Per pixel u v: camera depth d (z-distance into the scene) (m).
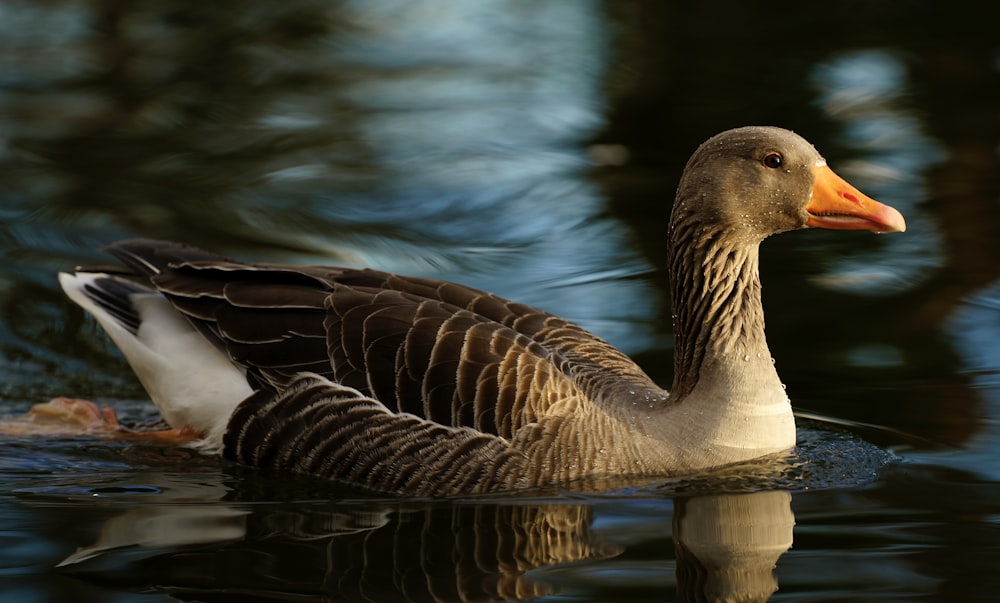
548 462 11.48
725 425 11.82
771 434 11.98
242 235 17.59
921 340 14.90
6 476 12.05
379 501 11.39
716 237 11.86
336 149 21.19
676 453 11.76
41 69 24.78
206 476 12.16
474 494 11.49
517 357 11.73
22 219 17.95
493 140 21.69
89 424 13.27
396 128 22.19
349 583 9.39
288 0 29.78
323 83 24.52
